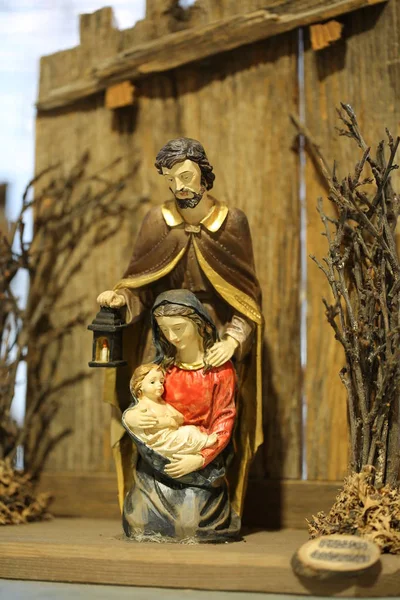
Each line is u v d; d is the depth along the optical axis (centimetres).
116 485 330
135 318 281
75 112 351
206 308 284
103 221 344
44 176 354
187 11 331
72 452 341
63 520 325
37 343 347
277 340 313
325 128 308
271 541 266
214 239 279
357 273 268
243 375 281
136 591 232
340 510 251
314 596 225
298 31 314
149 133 338
